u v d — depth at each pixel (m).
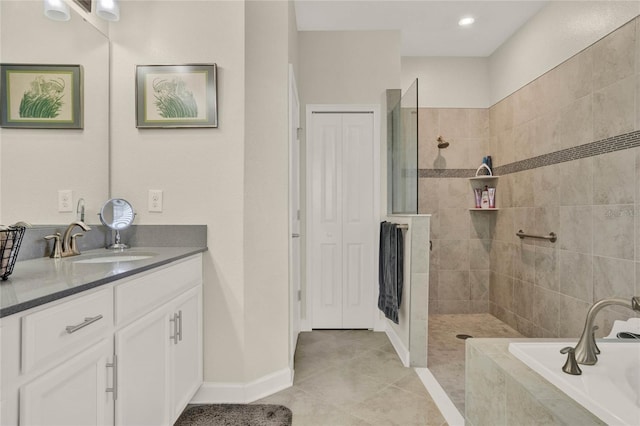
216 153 2.03
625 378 1.03
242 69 2.03
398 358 2.63
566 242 2.67
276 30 2.19
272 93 2.17
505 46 3.57
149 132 2.03
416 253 2.47
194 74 2.01
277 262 2.17
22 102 1.44
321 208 3.33
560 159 2.74
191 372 1.83
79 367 0.99
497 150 3.73
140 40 2.03
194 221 2.02
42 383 0.85
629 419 0.77
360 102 3.30
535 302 3.07
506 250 3.55
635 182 2.08
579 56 2.54
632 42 2.09
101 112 1.94
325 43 3.30
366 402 1.99
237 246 2.01
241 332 2.00
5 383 0.76
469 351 1.31
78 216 1.77
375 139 3.30
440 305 3.91
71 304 0.96
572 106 2.61
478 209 3.77
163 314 1.51
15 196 1.41
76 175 1.75
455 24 3.25
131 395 1.26
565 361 1.09
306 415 1.85
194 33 2.04
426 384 2.21
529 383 1.00
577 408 0.87
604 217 2.30
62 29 1.65
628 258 2.12
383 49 3.31
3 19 1.35
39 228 1.54
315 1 2.85
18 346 0.80
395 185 3.05
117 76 2.03
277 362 2.17
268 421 1.79
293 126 2.62
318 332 3.26
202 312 1.99
